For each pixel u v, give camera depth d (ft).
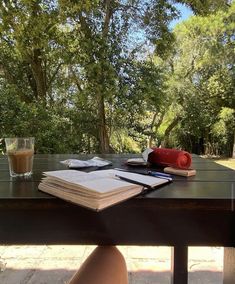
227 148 33.42
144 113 20.15
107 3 19.07
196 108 31.99
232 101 32.04
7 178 3.65
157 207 2.85
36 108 17.10
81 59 18.67
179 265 3.50
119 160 5.06
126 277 3.35
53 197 2.87
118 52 19.12
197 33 30.04
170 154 4.09
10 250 7.08
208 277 5.86
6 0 18.29
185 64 30.58
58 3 17.84
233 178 3.66
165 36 20.13
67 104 21.95
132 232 3.07
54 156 5.75
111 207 2.85
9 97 15.90
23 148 3.75
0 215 3.05
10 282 5.75
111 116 20.38
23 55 21.08
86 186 2.73
